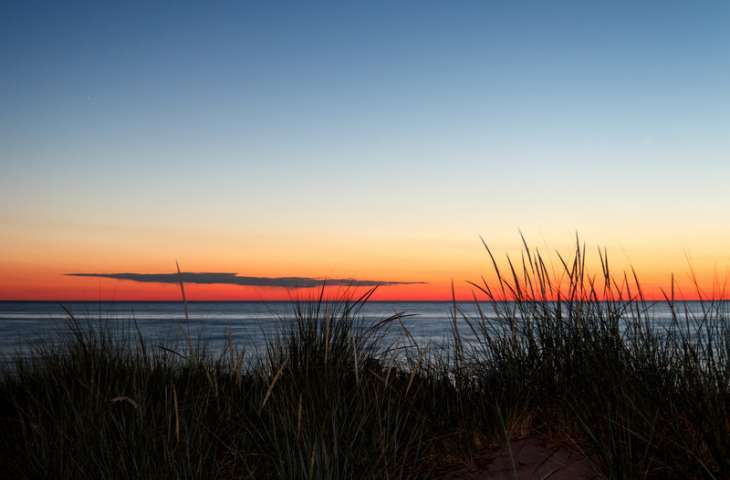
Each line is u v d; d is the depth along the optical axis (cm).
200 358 494
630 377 344
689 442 299
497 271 437
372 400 392
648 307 378
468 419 409
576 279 411
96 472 341
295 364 444
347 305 479
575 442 348
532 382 415
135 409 378
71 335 558
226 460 379
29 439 409
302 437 336
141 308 14738
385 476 340
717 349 337
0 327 3338
